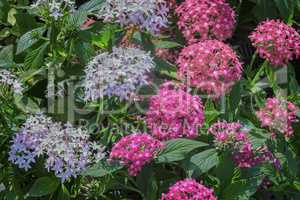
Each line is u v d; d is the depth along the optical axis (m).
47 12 1.08
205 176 1.08
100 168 1.01
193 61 1.09
